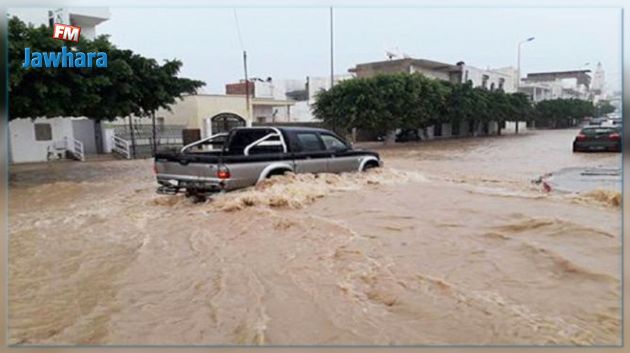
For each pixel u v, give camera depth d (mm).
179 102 30297
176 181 8578
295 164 9031
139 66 14711
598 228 5531
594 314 3451
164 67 15688
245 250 5535
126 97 14586
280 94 44750
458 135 42531
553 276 4203
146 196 10234
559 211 6590
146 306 4051
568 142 30547
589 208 6809
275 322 3600
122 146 24359
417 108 30844
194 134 29375
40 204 9664
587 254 4668
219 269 4918
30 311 4008
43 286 4617
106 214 8258
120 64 13586
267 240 5879
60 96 12656
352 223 6441
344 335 3357
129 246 6059
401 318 3561
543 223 5887
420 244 5336
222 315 3775
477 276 4281
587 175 10664
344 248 5281
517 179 12148
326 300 3943
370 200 7988
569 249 4848
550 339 3139
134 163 20312
